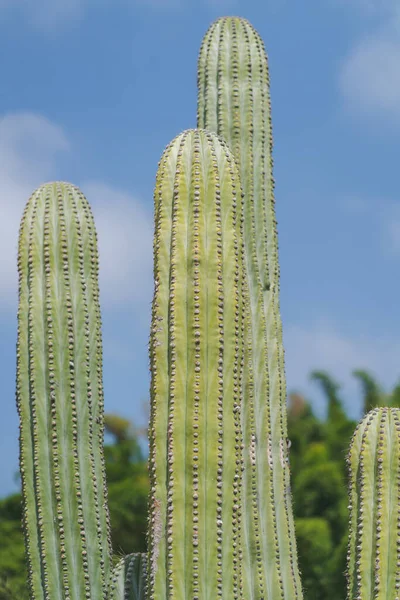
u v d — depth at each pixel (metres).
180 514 9.85
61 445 11.72
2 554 31.66
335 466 30.48
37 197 12.50
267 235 12.98
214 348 10.17
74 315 12.07
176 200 10.59
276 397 12.24
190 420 9.99
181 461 9.94
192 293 10.27
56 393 11.80
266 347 12.35
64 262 12.16
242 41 13.86
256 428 11.93
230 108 13.50
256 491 11.50
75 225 12.36
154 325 10.38
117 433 36.09
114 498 31.53
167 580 9.79
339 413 35.56
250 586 11.23
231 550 9.86
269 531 11.55
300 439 33.72
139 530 31.00
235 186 10.76
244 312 10.60
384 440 10.88
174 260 10.39
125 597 11.93
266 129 13.51
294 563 11.76
